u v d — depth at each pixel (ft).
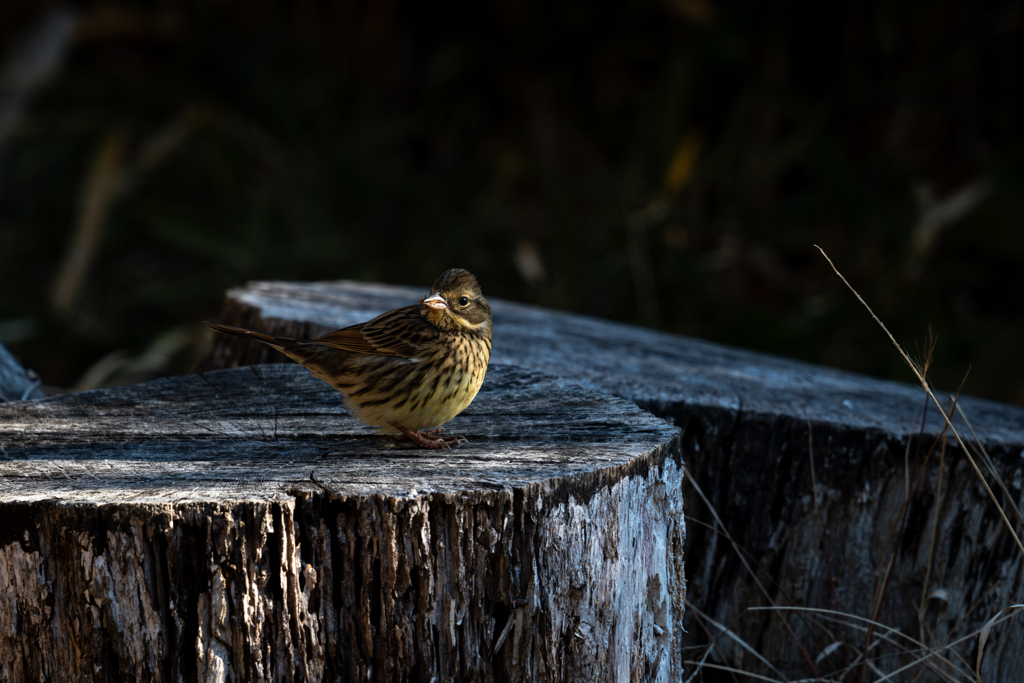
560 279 50.78
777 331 48.60
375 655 15.70
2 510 15.03
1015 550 23.53
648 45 62.69
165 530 14.71
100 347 54.44
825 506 22.93
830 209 55.67
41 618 15.48
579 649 16.85
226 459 17.48
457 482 15.81
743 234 52.75
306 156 57.77
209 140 57.98
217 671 15.19
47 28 60.18
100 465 17.02
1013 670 24.48
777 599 23.43
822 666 23.50
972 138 57.47
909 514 22.86
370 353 18.90
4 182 62.90
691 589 23.44
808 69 59.62
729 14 54.70
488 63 62.18
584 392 21.74
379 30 66.08
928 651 21.76
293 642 15.40
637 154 53.26
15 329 51.03
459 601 15.74
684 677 23.13
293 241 57.57
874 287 51.24
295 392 21.75
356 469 16.70
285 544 15.06
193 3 60.44
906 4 56.49
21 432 18.94
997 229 51.39
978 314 58.75
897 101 54.44
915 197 52.03
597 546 16.72
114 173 54.03
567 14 60.70
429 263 55.47
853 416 23.34
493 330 30.83
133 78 59.82
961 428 23.40
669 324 50.80
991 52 57.26
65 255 55.72
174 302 56.34
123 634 15.24
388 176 58.44
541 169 58.49
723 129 59.26
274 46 64.59
